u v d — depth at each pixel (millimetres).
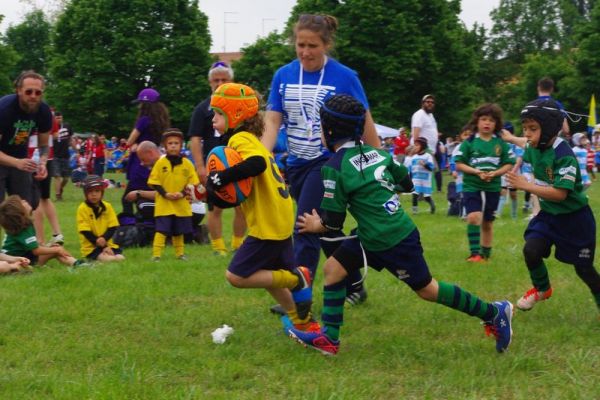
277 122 5559
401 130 22766
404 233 4289
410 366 4301
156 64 42906
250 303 5867
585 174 9578
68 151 17719
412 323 5270
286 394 3836
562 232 5262
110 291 6250
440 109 43094
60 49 44844
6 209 7746
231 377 4078
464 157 8008
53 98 44500
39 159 8375
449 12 42250
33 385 3902
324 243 5531
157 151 9625
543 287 5473
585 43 47594
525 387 3859
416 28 40594
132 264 7699
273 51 43438
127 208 9812
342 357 4473
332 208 4336
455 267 7457
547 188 5094
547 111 5129
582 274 5289
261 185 4617
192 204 9812
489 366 4227
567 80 48719
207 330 5156
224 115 4645
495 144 7973
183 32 44531
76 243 10047
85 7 43750
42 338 4863
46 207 9570
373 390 3855
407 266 4293
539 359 4316
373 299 6000
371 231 4289
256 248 4652
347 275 4496
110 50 43469
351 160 4332
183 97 44094
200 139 8281
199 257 8516
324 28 5359
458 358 4398
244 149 4527
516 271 7234
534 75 52625
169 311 5629
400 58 40281
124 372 4012
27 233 7855
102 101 43594
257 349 4656
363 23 39688
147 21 43625
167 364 4293
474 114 8141
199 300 6004
